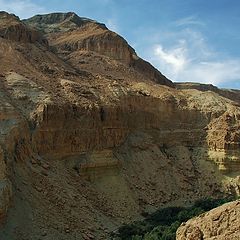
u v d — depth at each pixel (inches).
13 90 2420.0
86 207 2213.3
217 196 2915.8
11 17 3235.7
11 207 1815.9
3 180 1804.9
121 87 3075.8
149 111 3144.7
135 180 2694.4
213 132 3198.8
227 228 1031.0
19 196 1911.9
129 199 2513.5
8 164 1943.9
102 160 2549.2
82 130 2532.0
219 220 1050.7
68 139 2455.7
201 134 3287.4
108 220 2247.8
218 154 3095.5
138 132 3031.5
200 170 3065.9
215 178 3016.7
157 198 2682.1
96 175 2500.0
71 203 2140.7
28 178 2048.5
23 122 2224.4
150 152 2957.7
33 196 1984.5
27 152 2165.4
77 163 2455.7
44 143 2332.7
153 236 1946.4
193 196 2861.7
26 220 1839.3
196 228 1076.5
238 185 2972.4
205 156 3139.8
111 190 2491.4
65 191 2185.0
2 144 1974.7
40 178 2116.1
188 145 3255.4
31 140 2253.9
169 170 2938.0
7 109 2175.2
